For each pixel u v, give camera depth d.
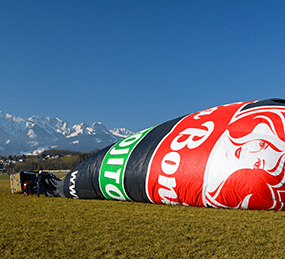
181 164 8.47
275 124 7.80
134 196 9.57
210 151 8.16
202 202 8.04
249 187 7.30
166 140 9.50
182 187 8.27
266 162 7.29
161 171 8.79
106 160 10.77
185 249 4.90
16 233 6.32
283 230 5.60
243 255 4.55
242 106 9.19
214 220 6.55
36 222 7.21
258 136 7.76
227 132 8.35
